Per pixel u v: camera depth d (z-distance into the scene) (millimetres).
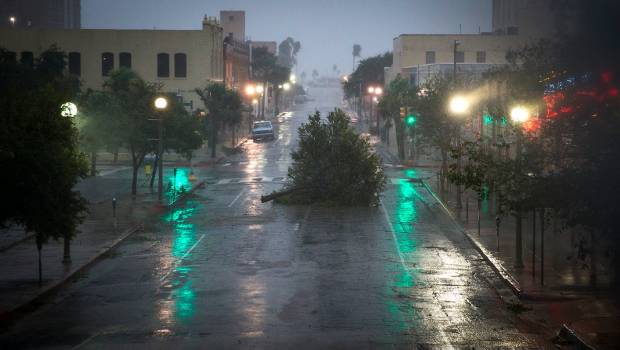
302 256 24938
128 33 79188
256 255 25188
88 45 79000
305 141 38531
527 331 16156
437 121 41219
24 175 16703
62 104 18391
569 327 16031
